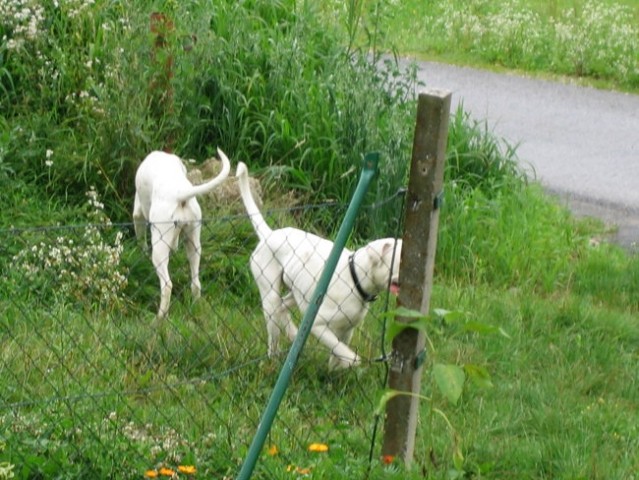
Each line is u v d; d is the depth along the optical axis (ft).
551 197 43.60
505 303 31.94
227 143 38.47
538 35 65.36
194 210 29.35
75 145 35.65
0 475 18.69
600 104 58.23
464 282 34.17
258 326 27.84
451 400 17.83
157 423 22.09
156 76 36.29
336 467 20.25
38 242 31.12
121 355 24.77
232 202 34.45
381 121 37.86
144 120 35.37
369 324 28.30
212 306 27.58
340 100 38.11
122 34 38.11
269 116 38.73
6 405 21.13
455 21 66.69
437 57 63.57
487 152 41.96
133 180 35.14
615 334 31.17
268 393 24.43
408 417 20.22
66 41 38.91
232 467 20.36
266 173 36.91
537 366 28.73
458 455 19.61
